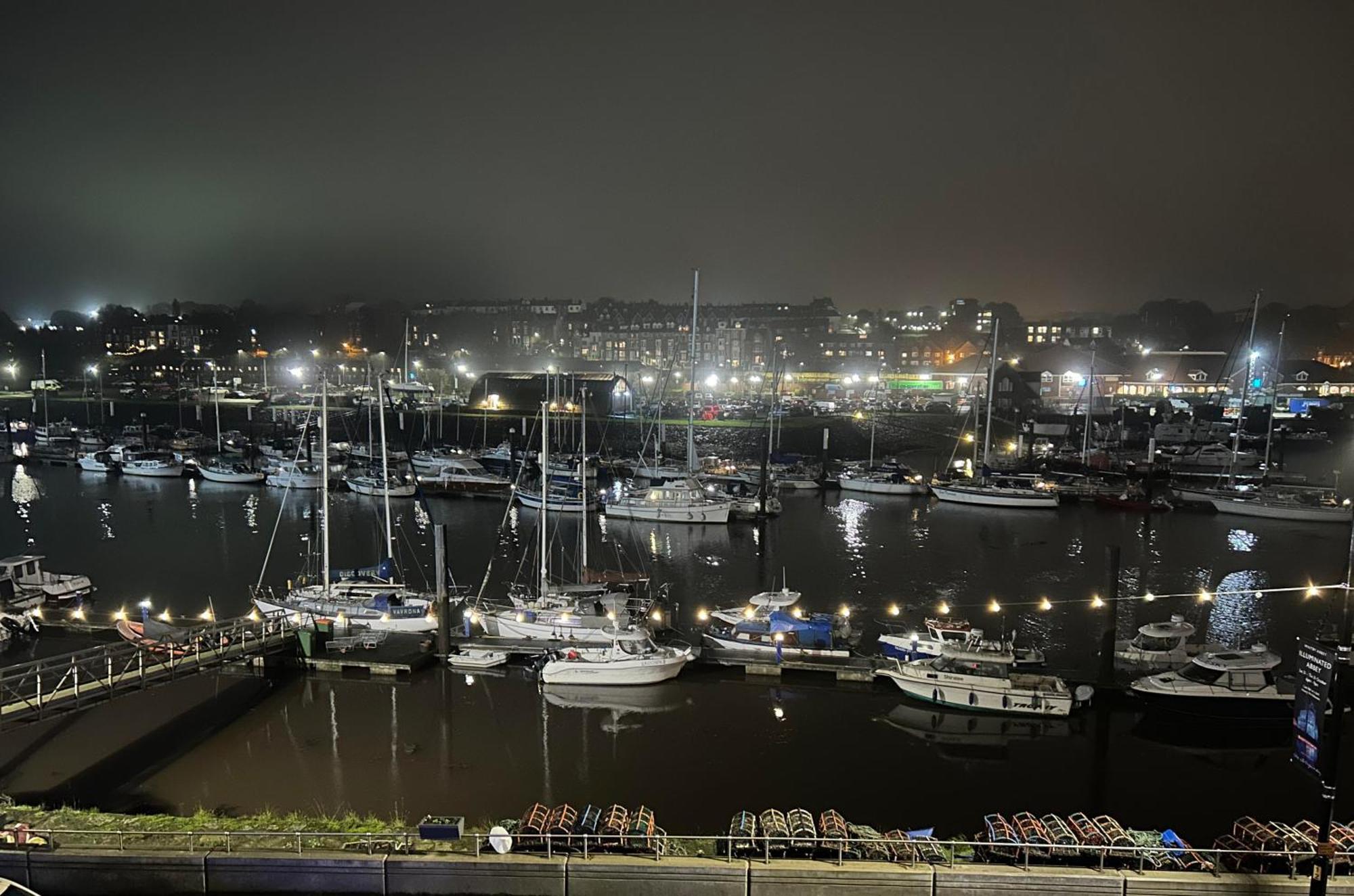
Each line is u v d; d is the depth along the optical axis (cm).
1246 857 1755
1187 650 3162
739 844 1761
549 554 4916
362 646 3366
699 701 2994
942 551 5312
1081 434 10481
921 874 1631
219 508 6600
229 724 2783
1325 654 1368
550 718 2861
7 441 10081
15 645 3425
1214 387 14275
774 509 6419
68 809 1984
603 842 1759
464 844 1745
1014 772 2519
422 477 7444
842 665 3155
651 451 10188
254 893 1678
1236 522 6181
